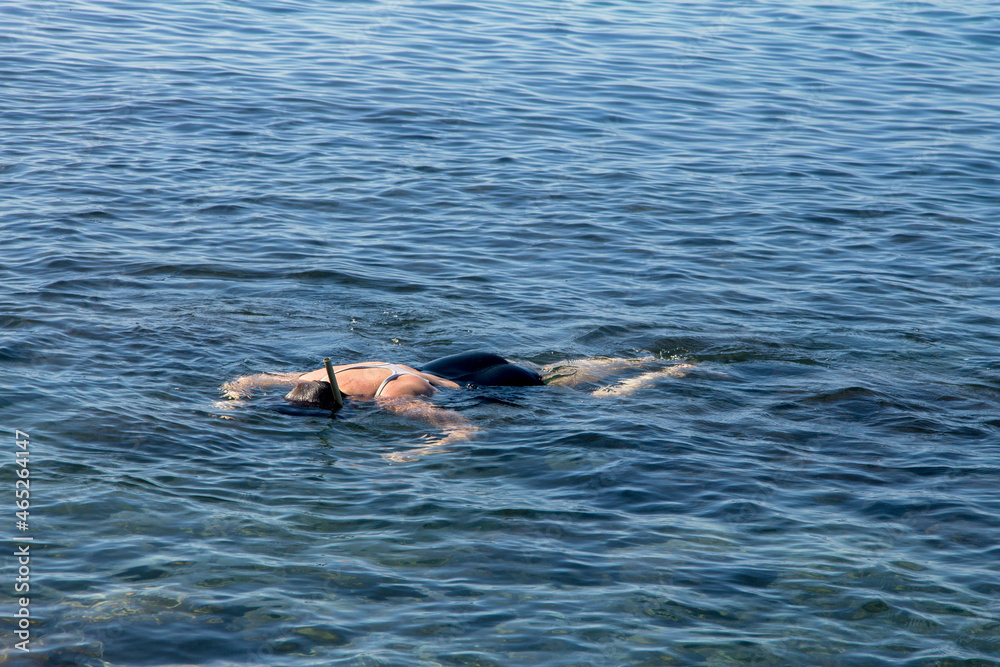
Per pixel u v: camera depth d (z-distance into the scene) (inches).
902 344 722.2
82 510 448.1
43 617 372.5
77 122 1211.9
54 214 904.9
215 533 438.6
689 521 468.8
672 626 387.2
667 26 2007.9
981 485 513.0
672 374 654.5
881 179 1171.9
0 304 695.1
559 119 1382.9
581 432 561.9
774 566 430.6
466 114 1379.2
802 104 1503.4
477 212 1007.6
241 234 903.7
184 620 377.1
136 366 621.3
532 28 1937.7
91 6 1893.5
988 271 885.8
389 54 1689.2
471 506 474.9
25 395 558.3
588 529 458.0
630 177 1147.3
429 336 713.0
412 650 367.2
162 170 1067.9
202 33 1752.0
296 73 1533.0
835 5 2258.9
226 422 554.3
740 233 976.9
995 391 642.2
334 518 458.9
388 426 563.5
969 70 1727.4
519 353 687.1
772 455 544.1
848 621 393.4
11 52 1514.5
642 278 849.5
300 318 731.4
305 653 362.9
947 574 427.5
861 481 515.5
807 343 720.3
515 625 384.2
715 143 1302.9
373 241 911.0
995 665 369.1
